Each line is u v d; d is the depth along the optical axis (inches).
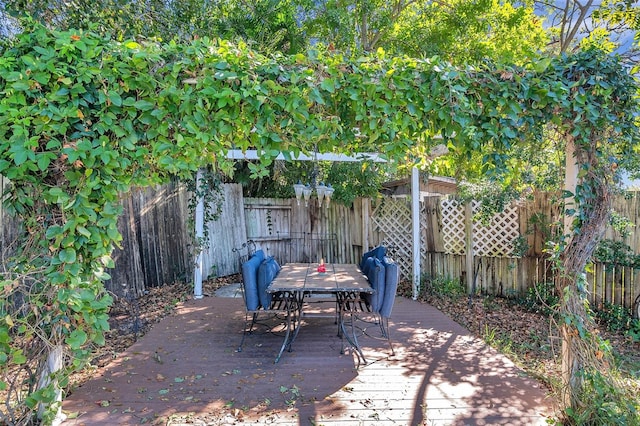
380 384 117.0
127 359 136.4
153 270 235.3
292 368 129.1
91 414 99.3
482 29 302.0
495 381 119.0
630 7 211.5
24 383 88.6
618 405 88.3
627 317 170.1
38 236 82.7
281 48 271.0
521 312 200.7
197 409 102.3
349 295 157.9
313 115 85.2
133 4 163.8
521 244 211.5
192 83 81.7
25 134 73.1
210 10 208.2
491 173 93.6
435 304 216.5
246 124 84.3
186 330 169.8
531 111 89.4
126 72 77.3
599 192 93.0
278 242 309.7
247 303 146.9
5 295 78.1
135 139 81.0
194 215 241.9
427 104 86.9
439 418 97.9
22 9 130.0
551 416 98.3
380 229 275.0
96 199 82.7
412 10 335.9
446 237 243.3
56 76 75.3
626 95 89.0
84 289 81.8
